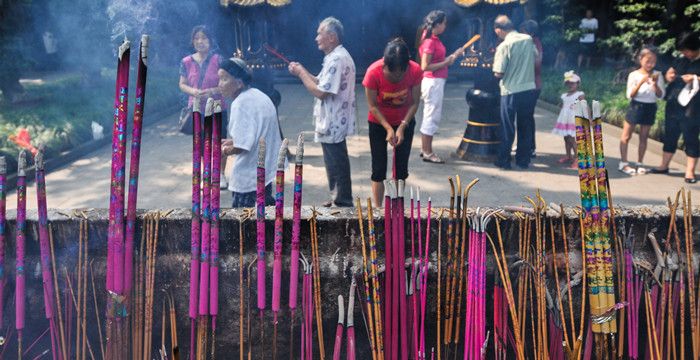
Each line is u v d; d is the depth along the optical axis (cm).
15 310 275
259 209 265
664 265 273
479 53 694
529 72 648
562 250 278
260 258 268
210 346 285
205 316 270
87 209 280
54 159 720
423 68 671
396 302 270
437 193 596
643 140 662
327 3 1705
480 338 270
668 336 275
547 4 1518
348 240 277
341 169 495
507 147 674
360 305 276
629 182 639
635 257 280
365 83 460
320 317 272
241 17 648
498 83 697
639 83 640
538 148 797
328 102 474
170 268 277
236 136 360
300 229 276
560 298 268
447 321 278
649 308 274
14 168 653
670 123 645
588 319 283
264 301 272
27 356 284
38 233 272
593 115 257
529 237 274
